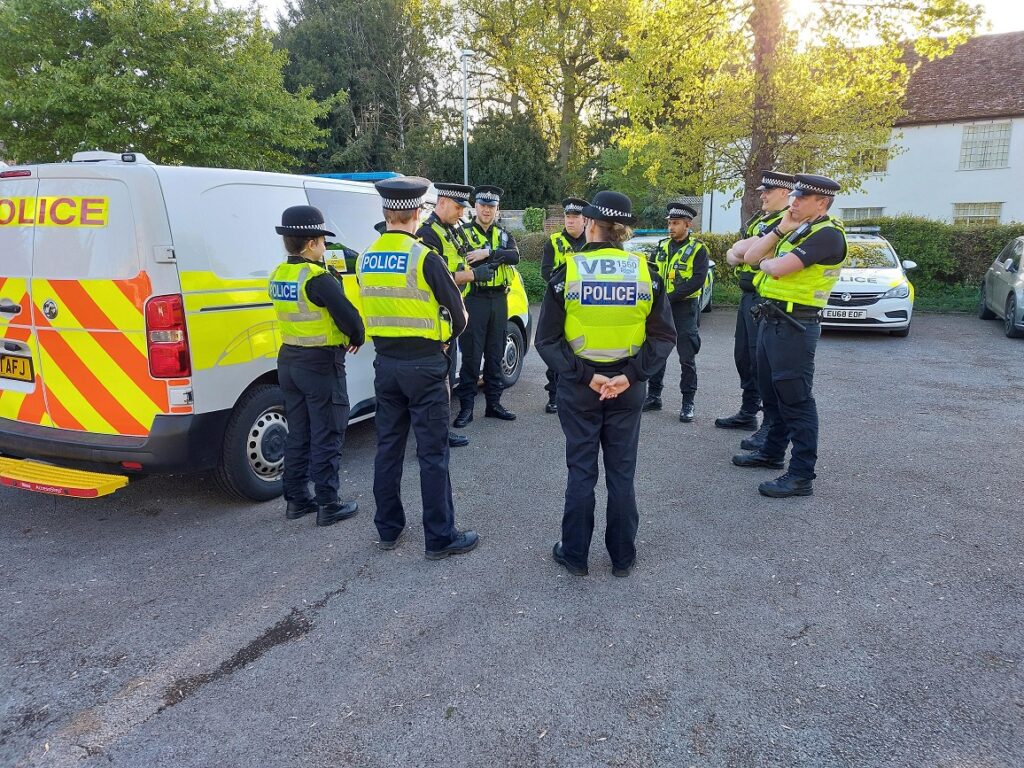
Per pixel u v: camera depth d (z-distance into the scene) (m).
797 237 4.17
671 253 5.91
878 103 12.56
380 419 3.60
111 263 3.70
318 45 32.00
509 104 34.72
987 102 21.62
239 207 4.16
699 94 13.37
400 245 3.39
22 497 4.54
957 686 2.57
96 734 2.39
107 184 3.68
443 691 2.58
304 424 4.05
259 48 16.03
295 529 4.02
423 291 3.38
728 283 14.88
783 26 12.37
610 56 28.28
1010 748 2.26
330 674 2.69
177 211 3.74
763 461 4.91
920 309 13.02
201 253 3.85
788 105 12.40
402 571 3.50
